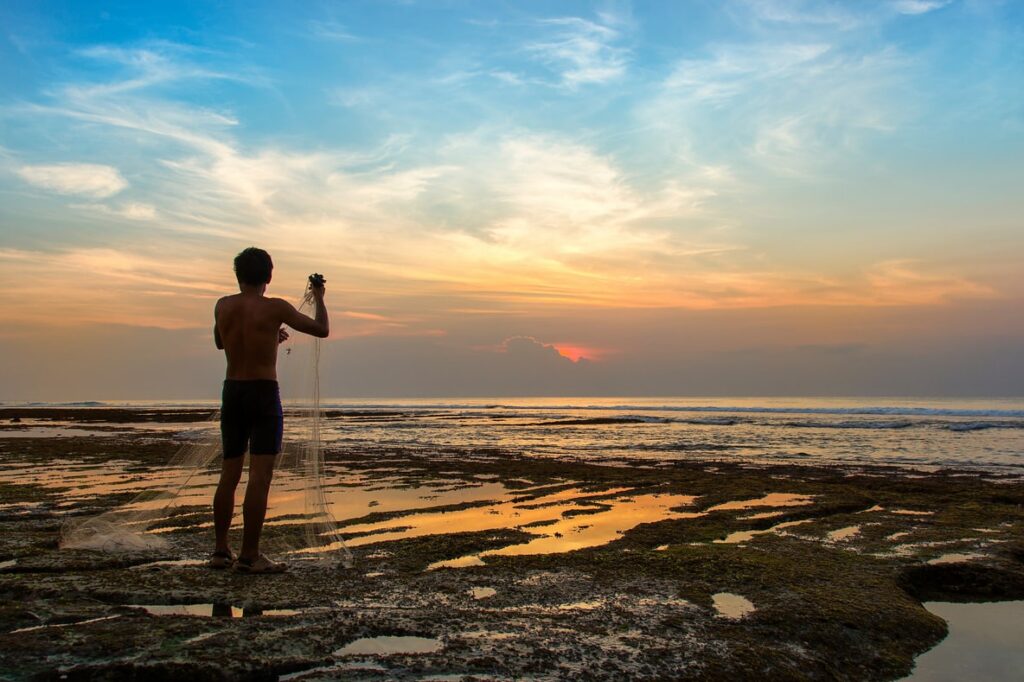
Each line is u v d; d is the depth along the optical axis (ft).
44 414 181.16
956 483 38.93
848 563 18.76
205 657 10.36
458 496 31.09
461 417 175.73
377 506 28.17
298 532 21.15
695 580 16.17
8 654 10.38
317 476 20.75
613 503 29.27
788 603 14.53
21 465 42.70
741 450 64.18
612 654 11.24
